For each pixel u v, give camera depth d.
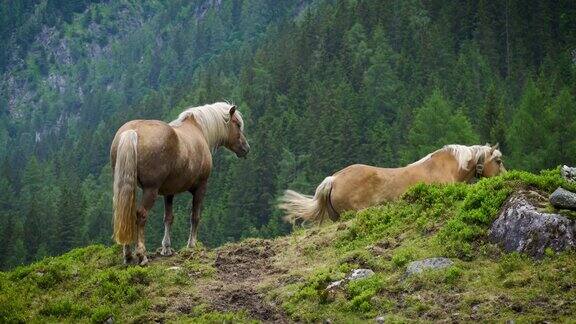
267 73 143.00
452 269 9.20
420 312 8.65
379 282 9.35
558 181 10.14
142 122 10.49
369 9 145.62
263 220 86.62
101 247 12.10
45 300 9.92
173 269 10.68
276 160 94.31
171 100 169.75
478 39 127.06
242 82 145.25
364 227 11.47
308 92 121.19
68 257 11.91
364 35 137.00
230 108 12.82
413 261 9.72
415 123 74.00
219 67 182.75
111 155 10.47
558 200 9.45
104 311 9.30
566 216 9.28
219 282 10.45
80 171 146.88
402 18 137.50
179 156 10.66
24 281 10.63
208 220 77.12
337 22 145.25
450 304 8.68
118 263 11.16
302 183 86.31
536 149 63.94
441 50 122.56
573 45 117.38
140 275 10.30
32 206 98.19
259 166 88.81
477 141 69.00
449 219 10.62
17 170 154.50
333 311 9.05
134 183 9.95
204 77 170.75
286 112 113.50
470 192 10.74
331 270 10.11
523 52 117.31
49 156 177.88
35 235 88.19
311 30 152.50
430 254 9.85
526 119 65.00
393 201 12.48
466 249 9.71
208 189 94.62
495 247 9.60
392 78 119.12
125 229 9.80
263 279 10.52
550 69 109.38
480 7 128.25
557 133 63.16
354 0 160.75
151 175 10.27
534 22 122.44
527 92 71.31
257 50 181.00
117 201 9.83
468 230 9.97
